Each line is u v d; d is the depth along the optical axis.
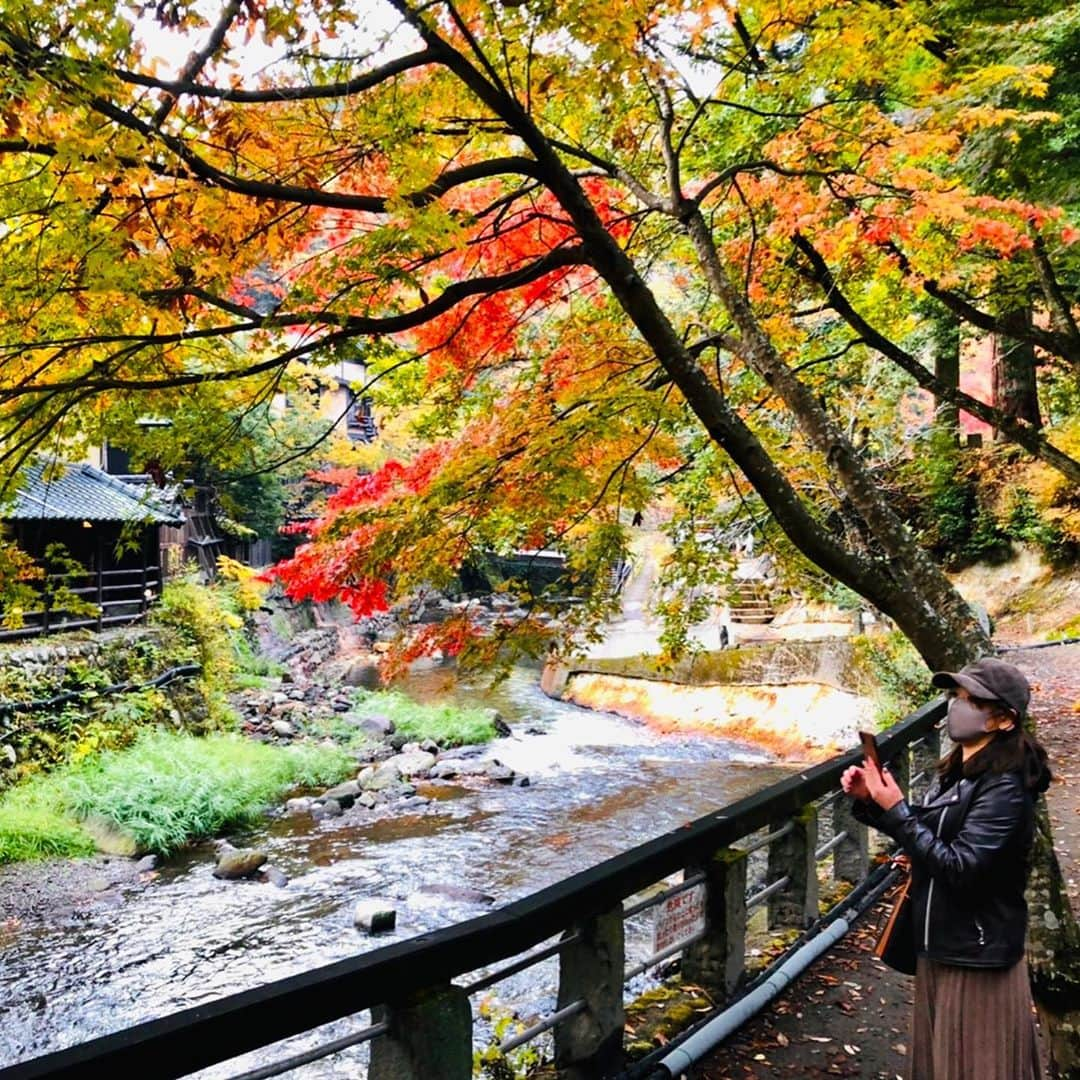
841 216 5.10
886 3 4.62
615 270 3.13
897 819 2.29
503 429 4.30
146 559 18.03
